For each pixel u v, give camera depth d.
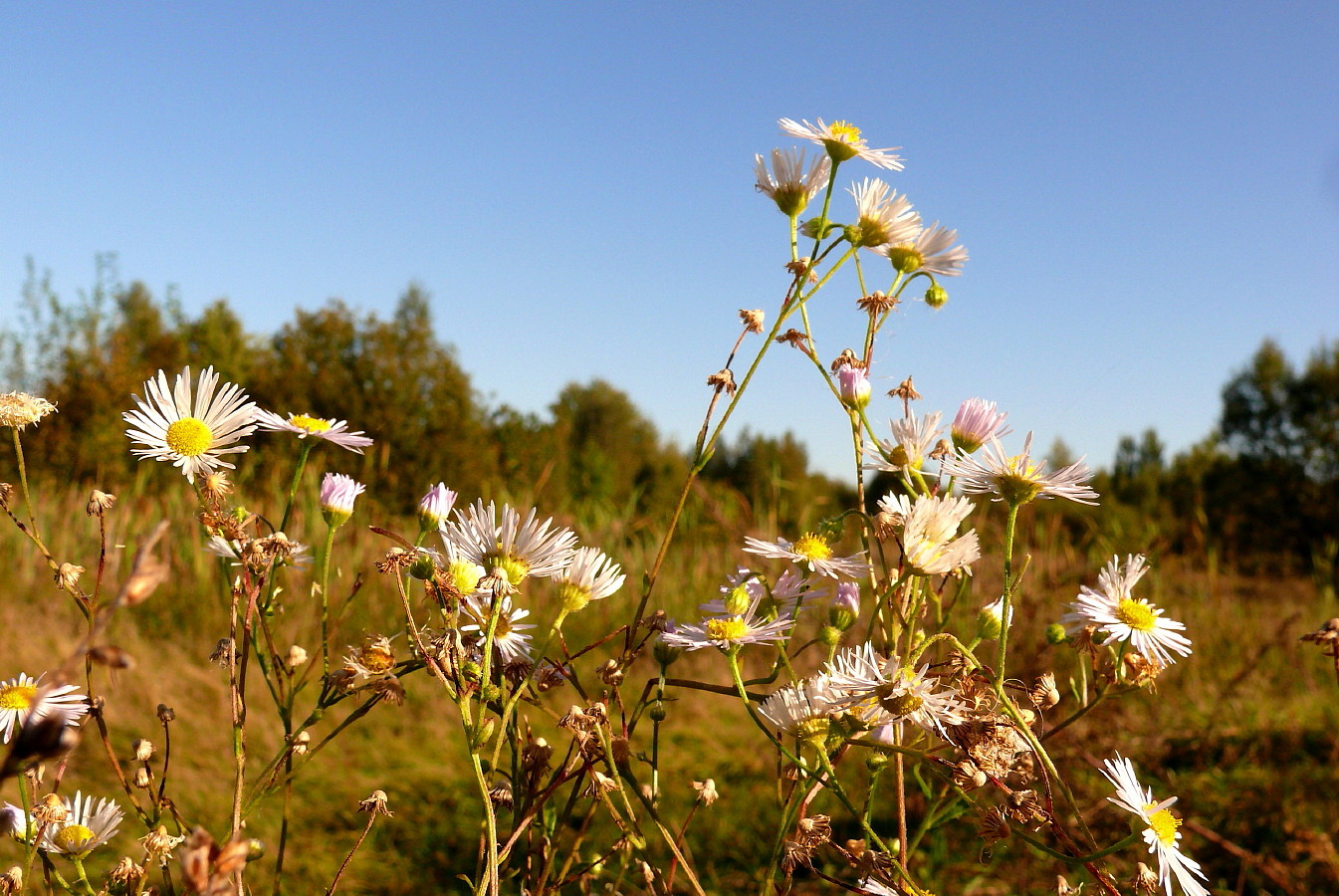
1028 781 0.18
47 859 0.17
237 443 0.17
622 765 0.18
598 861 0.19
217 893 0.10
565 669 0.18
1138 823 0.16
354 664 0.17
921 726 0.17
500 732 0.16
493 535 0.17
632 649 0.18
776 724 0.17
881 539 0.18
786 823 0.18
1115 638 0.19
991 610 0.19
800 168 0.20
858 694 0.16
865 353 0.20
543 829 0.18
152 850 0.16
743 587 0.18
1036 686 0.18
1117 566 0.19
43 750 0.07
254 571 0.16
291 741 0.17
